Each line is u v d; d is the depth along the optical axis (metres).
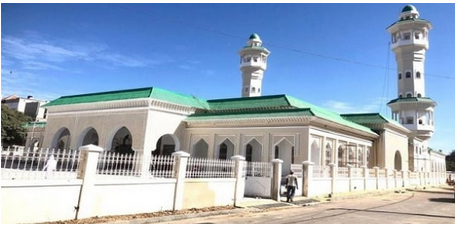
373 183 25.08
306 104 26.69
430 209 14.66
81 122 25.94
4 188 7.39
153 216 10.12
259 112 22.70
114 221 9.02
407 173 31.69
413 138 37.34
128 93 24.86
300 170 18.16
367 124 29.45
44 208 8.07
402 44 38.47
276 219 10.83
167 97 24.12
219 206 12.91
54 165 8.62
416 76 38.19
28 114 53.25
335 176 20.44
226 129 23.00
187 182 11.81
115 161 10.20
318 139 21.12
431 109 38.19
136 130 22.50
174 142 26.02
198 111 26.34
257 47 44.44
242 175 14.41
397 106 38.56
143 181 10.41
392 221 10.86
